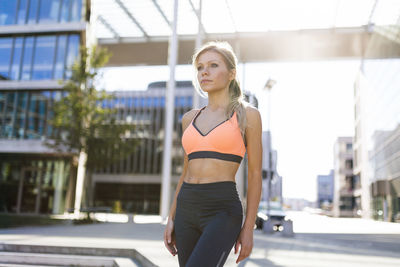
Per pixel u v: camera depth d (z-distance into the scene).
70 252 5.95
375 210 46.34
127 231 10.78
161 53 30.61
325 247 8.47
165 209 17.30
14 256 5.62
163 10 22.33
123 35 27.34
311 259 6.16
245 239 1.53
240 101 1.72
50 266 5.44
